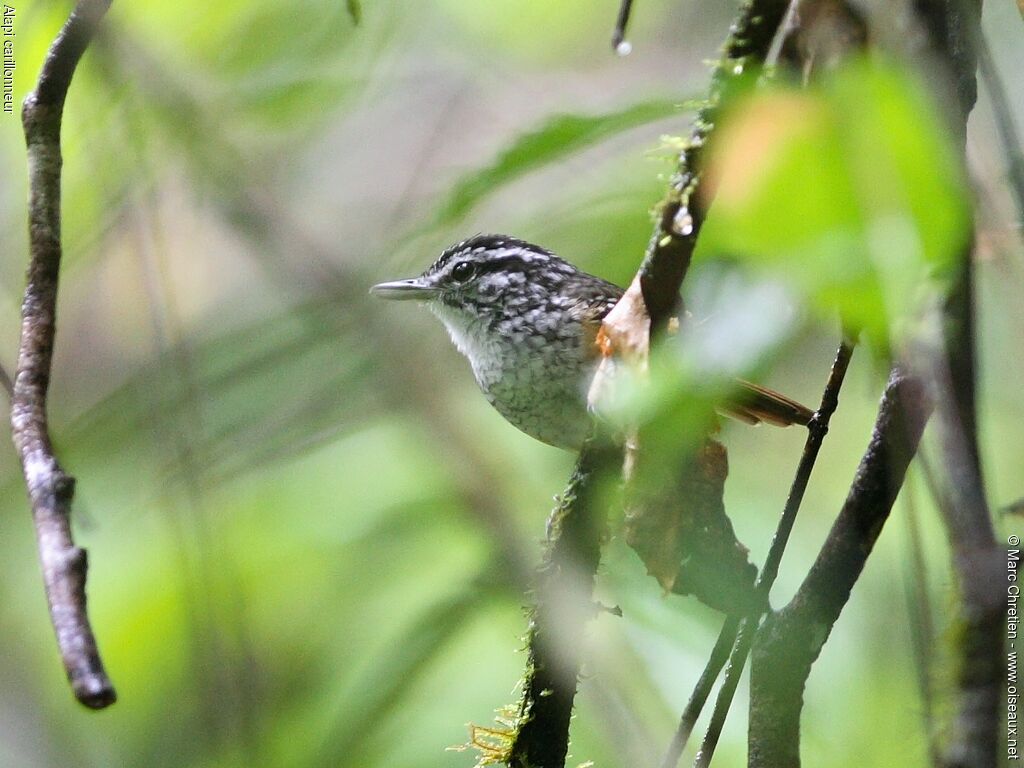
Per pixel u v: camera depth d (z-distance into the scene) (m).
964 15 4.99
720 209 3.50
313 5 11.03
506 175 6.75
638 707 9.05
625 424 4.51
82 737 11.36
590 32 12.95
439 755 9.30
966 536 4.46
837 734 8.49
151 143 10.83
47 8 9.22
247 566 11.06
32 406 5.05
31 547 12.07
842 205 3.13
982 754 4.64
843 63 4.43
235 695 9.98
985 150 6.18
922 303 3.46
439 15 12.83
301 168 12.81
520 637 7.89
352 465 11.39
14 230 11.94
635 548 5.84
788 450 10.95
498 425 11.62
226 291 13.00
